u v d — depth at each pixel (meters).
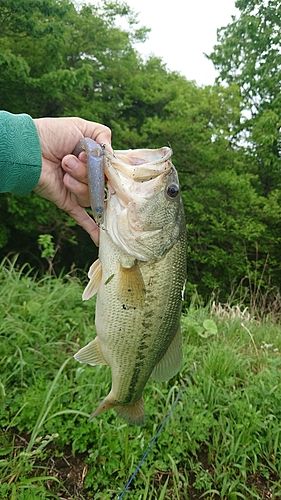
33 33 3.76
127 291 0.66
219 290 4.04
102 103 4.68
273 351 1.59
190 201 4.41
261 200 4.55
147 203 0.66
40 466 1.00
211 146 4.59
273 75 4.98
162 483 1.02
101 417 1.06
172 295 0.69
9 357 1.16
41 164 0.62
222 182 4.43
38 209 4.01
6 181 0.61
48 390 1.08
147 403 1.12
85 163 0.64
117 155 0.67
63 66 4.18
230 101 4.66
